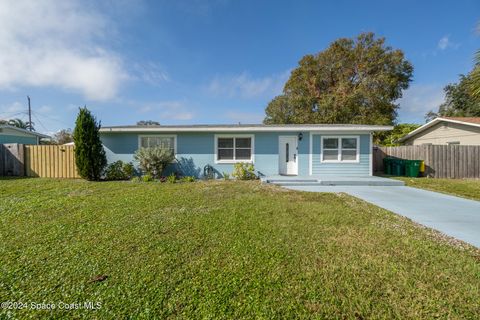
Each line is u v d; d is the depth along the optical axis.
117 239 3.53
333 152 11.20
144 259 2.90
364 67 21.12
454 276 2.56
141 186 8.66
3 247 3.21
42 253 3.03
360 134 11.03
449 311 2.03
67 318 1.92
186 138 11.60
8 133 15.45
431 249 3.24
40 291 2.26
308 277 2.54
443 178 11.30
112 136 11.63
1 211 5.04
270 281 2.45
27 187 8.20
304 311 2.03
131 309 2.02
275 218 4.64
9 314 1.96
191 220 4.47
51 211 5.05
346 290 2.32
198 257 2.97
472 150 11.58
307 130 10.99
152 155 10.56
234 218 4.61
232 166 11.53
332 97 20.91
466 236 3.79
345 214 4.97
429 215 5.01
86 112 10.34
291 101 23.55
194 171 11.60
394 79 20.56
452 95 24.45
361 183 9.37
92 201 6.02
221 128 11.04
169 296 2.20
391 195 7.24
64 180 10.29
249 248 3.25
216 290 2.29
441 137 14.94
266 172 11.48
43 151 11.50
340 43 22.33
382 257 3.00
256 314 1.98
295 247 3.29
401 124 23.50
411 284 2.41
